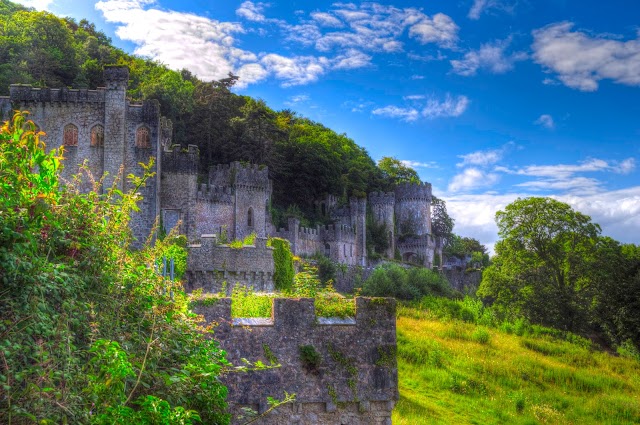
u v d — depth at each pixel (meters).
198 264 41.88
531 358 48.41
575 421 36.88
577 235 77.06
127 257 13.01
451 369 41.78
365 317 18.92
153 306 12.34
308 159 122.75
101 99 60.69
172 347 12.28
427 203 143.62
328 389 18.27
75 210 11.64
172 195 68.50
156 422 9.86
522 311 72.38
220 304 17.89
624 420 38.00
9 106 60.38
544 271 76.19
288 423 17.88
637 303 70.88
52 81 107.69
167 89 117.94
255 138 116.50
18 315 9.60
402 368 41.00
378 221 133.00
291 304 18.44
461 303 73.62
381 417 18.61
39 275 9.91
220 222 85.12
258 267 43.59
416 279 96.12
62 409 9.27
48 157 11.23
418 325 54.59
